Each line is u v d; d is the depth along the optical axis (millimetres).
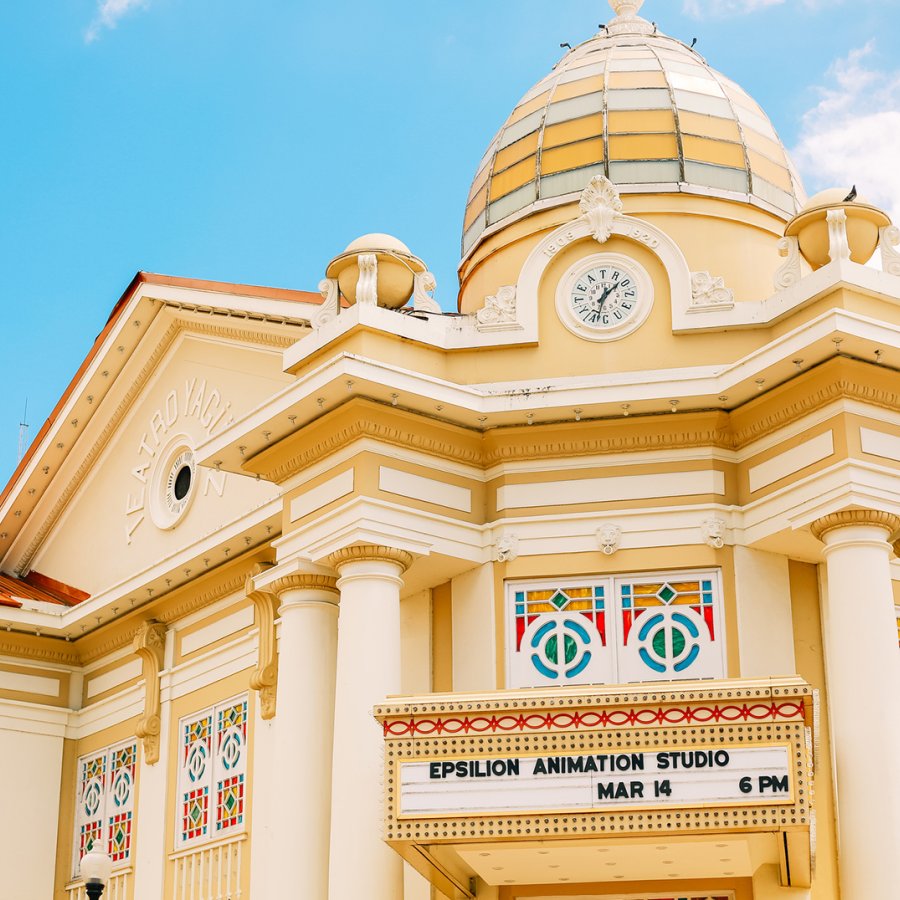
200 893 18391
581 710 12555
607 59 19750
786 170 19312
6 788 20969
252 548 18672
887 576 14227
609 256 16359
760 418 15312
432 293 16516
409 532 15266
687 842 12750
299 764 15438
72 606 21562
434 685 15953
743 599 15109
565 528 15578
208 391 20719
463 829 12500
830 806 14789
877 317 14977
